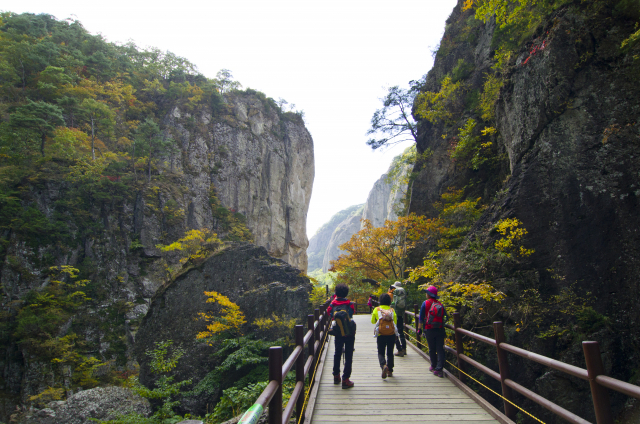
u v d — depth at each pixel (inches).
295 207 3277.6
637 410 246.2
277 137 3270.2
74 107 1983.3
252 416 60.0
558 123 350.9
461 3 869.8
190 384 520.1
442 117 747.4
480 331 319.0
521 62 409.4
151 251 1726.1
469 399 201.5
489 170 580.7
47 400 1015.0
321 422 169.0
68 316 1310.3
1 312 1248.8
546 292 313.1
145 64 3169.3
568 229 320.2
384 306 245.8
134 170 1973.4
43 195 1571.1
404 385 231.0
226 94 3139.8
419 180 729.0
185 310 585.0
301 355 163.8
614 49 332.8
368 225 799.7
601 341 274.1
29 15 2684.5
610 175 310.5
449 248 531.8
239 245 631.8
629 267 282.5
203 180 2498.8
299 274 609.0
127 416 373.1
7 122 1716.3
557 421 264.8
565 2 375.6
